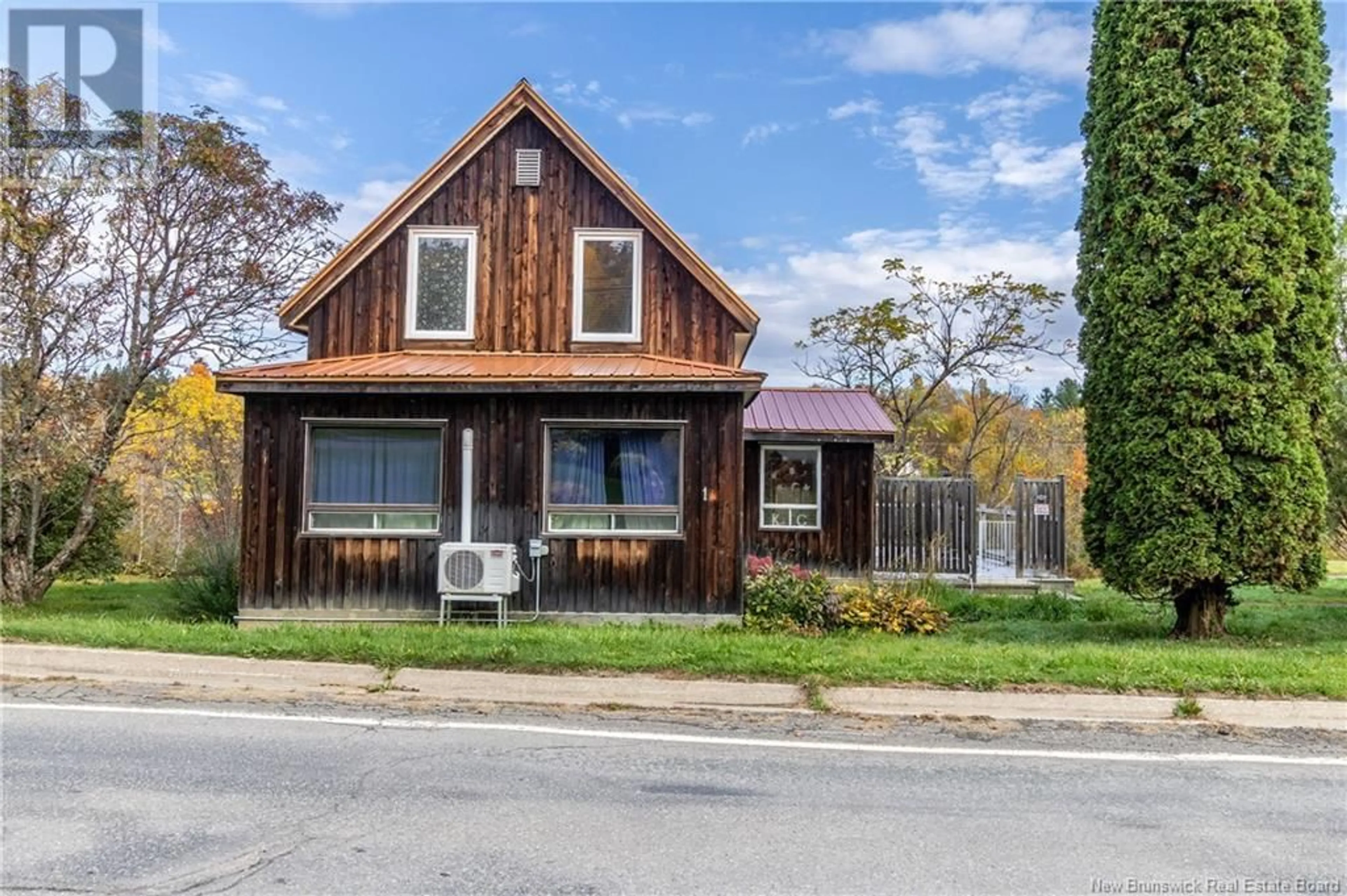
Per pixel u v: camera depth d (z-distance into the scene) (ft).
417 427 36.73
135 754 17.71
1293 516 32.78
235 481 73.82
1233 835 14.26
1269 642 33.22
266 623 35.81
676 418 36.52
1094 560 37.14
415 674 24.12
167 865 12.47
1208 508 33.47
